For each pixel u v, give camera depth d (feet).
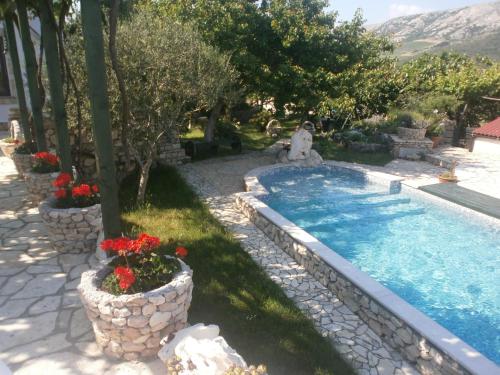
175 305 14.62
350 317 20.42
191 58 32.30
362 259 30.27
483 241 33.35
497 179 45.21
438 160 53.26
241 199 35.68
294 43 51.44
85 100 31.83
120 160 42.29
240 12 48.78
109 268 16.03
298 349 16.90
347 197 43.14
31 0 27.99
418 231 35.24
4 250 23.36
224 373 11.70
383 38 79.51
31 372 14.12
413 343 17.16
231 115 82.28
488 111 73.00
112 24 15.61
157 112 32.17
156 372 14.25
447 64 92.94
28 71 29.01
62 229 22.50
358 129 67.36
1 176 38.11
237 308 19.60
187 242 26.91
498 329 22.36
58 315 17.40
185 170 48.32
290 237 27.17
